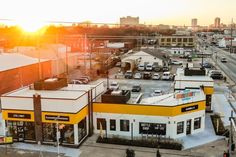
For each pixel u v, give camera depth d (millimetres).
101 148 28172
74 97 28516
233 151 26703
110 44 132750
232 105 42031
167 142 28609
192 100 31375
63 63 72750
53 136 29062
